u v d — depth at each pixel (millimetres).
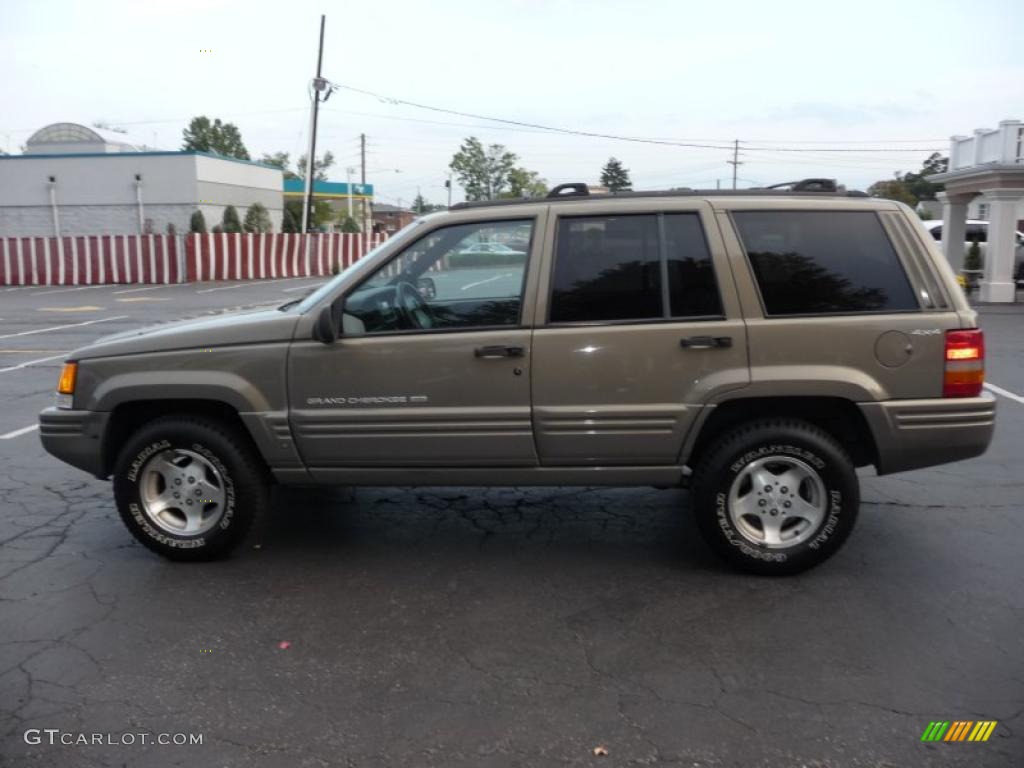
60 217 38656
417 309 4578
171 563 4867
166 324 5195
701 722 3256
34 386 10531
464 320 4535
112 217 38562
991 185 19578
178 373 4668
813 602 4266
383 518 5590
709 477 4469
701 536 5070
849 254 4457
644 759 3039
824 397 4449
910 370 4375
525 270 4504
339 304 4539
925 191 67188
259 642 3924
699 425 4426
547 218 4531
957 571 4625
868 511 5609
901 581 4504
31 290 27125
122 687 3545
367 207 71188
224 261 30953
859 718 3268
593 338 4410
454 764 3025
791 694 3439
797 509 4508
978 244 23297
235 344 4652
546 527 5398
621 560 4844
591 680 3564
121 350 4770
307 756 3078
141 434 4734
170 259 30016
